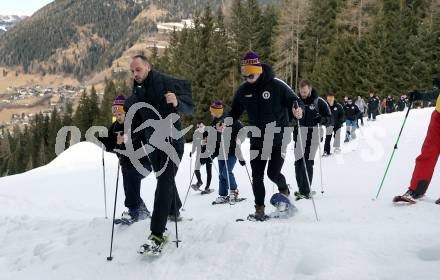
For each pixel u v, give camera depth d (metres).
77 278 3.57
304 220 4.78
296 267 3.02
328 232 3.45
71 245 4.35
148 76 3.96
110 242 4.16
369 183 7.59
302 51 51.81
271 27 57.56
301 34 51.75
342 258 2.91
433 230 3.38
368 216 4.49
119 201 9.11
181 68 46.88
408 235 3.25
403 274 2.63
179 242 3.87
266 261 3.20
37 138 84.06
